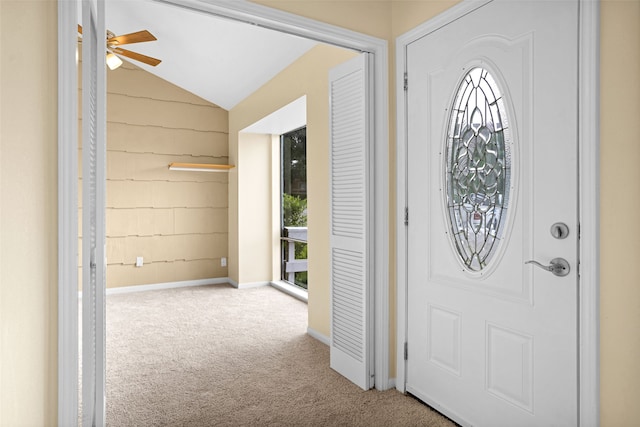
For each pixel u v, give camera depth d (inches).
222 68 178.1
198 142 223.8
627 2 56.6
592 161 60.0
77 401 59.7
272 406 92.0
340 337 109.3
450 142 84.7
